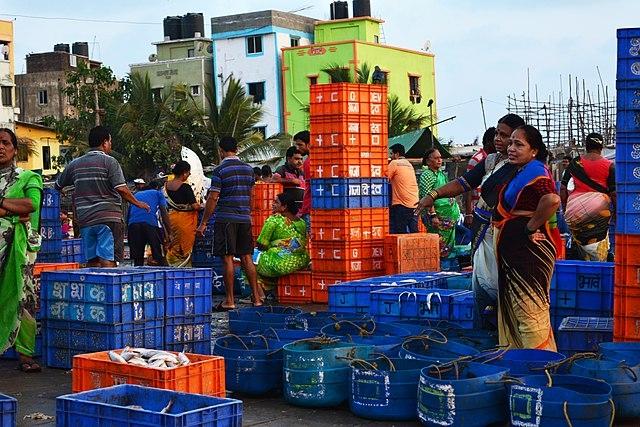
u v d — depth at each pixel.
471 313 8.71
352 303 9.89
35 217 8.30
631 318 7.23
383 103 13.30
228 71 61.12
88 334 8.16
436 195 8.05
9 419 5.62
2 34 56.72
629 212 7.21
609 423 5.75
